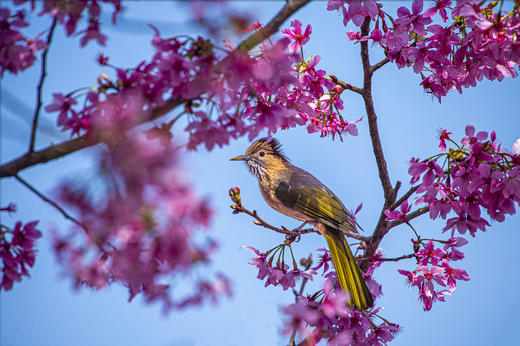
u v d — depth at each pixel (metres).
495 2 7.43
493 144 7.40
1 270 6.37
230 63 5.94
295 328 7.77
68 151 6.00
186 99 6.24
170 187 4.83
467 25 7.35
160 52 5.79
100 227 4.89
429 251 8.56
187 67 5.66
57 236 5.20
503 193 6.92
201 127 6.23
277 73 6.12
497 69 7.89
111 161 4.78
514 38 7.00
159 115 6.21
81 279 5.33
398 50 8.23
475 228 7.75
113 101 5.76
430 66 8.19
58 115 6.02
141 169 4.76
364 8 7.11
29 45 6.04
